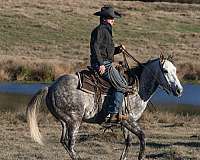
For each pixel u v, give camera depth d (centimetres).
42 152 1435
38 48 5234
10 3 6925
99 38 1191
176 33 6191
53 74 3997
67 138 1200
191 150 1483
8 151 1445
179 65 4269
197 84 3919
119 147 1539
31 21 6078
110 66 1191
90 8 7144
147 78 1234
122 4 7619
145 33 6103
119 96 1186
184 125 2073
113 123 1205
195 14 7250
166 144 1588
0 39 5438
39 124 1991
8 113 2200
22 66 3988
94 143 1575
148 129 1947
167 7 7656
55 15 6462
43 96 1203
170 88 1226
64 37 5709
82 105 1182
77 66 4175
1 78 3884
